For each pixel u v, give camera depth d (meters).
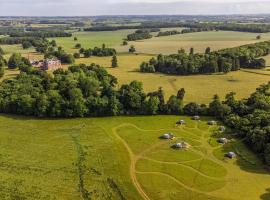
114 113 180.00
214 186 117.94
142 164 132.62
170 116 179.12
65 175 124.75
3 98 188.25
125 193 114.50
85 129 165.12
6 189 115.19
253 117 157.50
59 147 146.75
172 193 114.31
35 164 132.12
